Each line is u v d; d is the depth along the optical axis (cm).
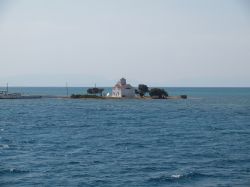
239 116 14450
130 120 12719
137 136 8750
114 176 5022
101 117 13725
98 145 7350
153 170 5331
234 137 8606
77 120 12606
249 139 8275
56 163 5697
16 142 7638
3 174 5066
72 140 7994
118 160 5938
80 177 4956
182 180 4894
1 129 9969
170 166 5562
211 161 5894
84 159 5991
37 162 5753
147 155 6356
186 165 5628
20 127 10481
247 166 5581
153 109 17688
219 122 12150
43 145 7288
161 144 7525
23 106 19375
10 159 5956
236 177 5022
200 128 10475
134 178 4947
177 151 6731
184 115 14738
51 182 4738
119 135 8919
